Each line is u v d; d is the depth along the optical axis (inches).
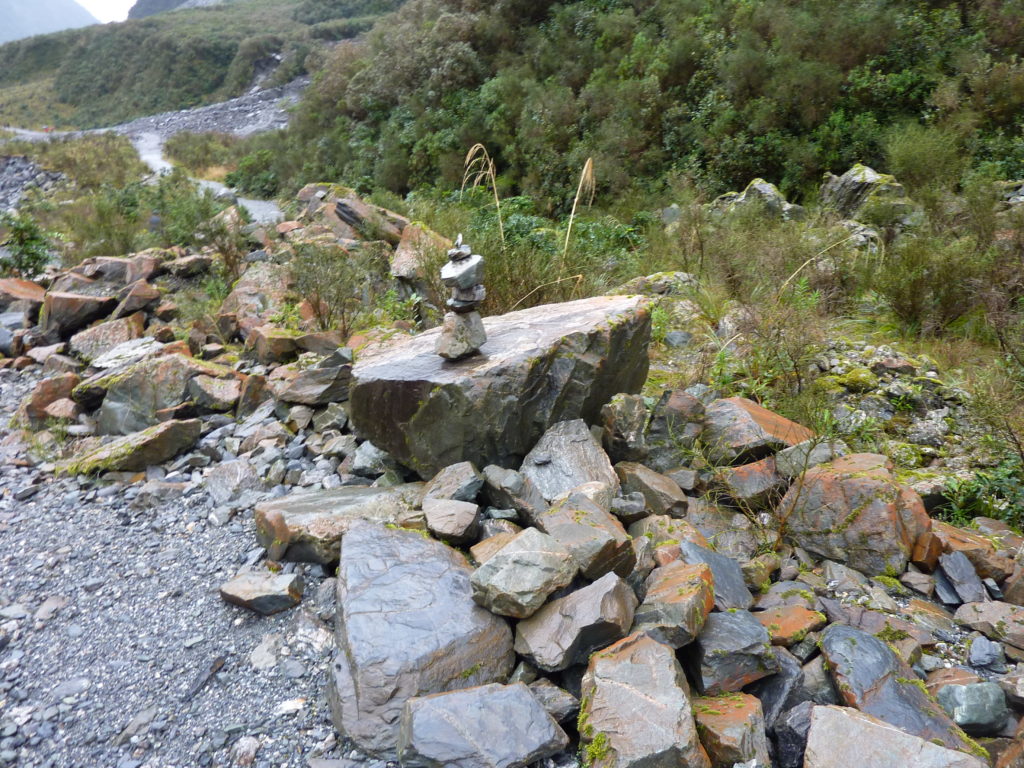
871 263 281.6
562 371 150.6
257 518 152.3
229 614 133.6
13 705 117.5
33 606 142.0
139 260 363.3
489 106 765.3
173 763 103.3
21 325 333.1
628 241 414.0
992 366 199.0
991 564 127.6
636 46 687.1
